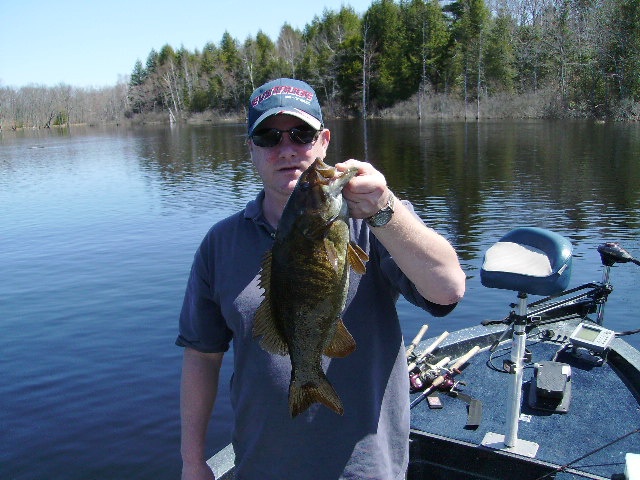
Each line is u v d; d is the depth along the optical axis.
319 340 2.12
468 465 3.77
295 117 2.37
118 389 7.11
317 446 2.32
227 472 3.47
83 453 5.95
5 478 5.61
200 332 2.64
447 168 24.50
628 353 4.61
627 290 9.08
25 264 12.50
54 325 9.01
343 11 80.31
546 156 26.66
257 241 2.46
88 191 23.53
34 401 6.89
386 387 2.41
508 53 58.28
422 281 2.12
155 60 107.19
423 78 63.97
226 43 93.75
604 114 46.50
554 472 3.48
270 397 2.38
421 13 64.19
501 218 14.61
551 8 57.28
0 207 20.38
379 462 2.32
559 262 3.28
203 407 2.70
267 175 2.45
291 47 82.12
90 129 94.00
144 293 10.27
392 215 2.01
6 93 103.81
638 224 13.34
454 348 5.03
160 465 5.74
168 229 15.52
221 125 78.75
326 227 2.04
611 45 45.84
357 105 70.25
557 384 4.08
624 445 3.69
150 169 30.48
